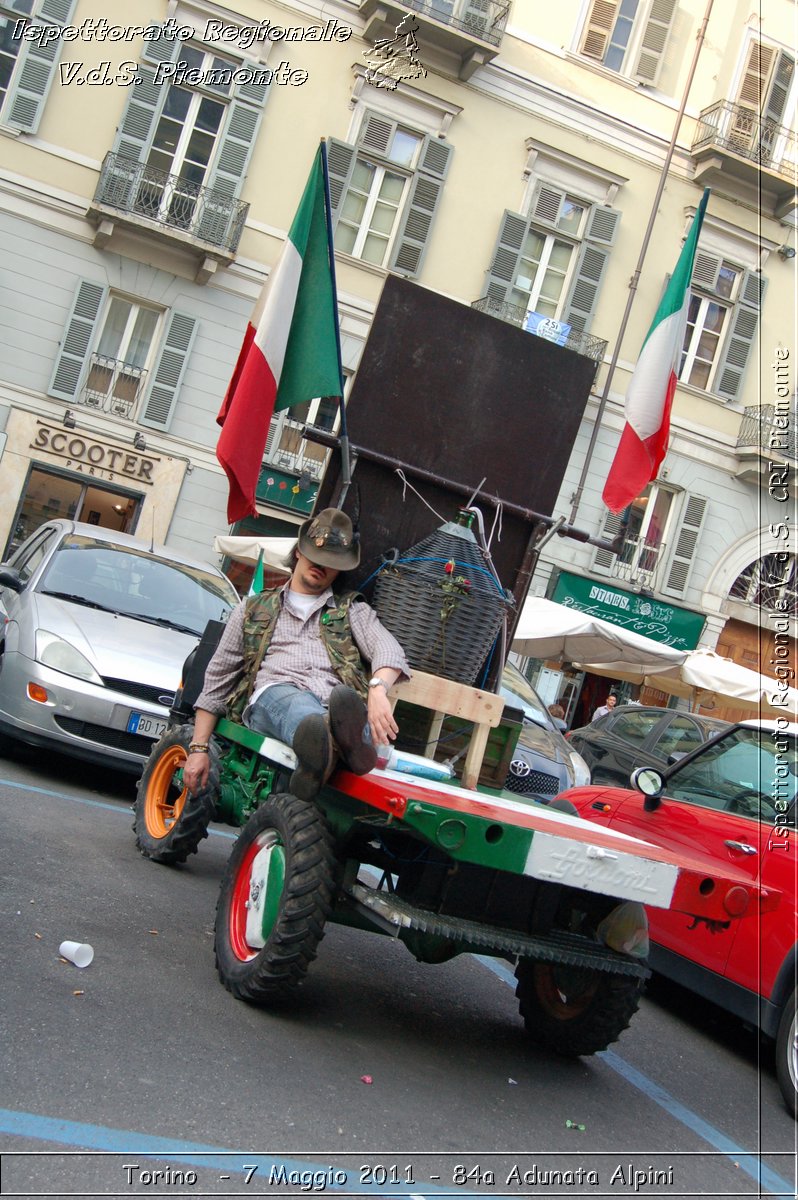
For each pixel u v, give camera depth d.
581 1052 4.87
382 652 4.63
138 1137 3.10
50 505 21.27
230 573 21.95
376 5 21.67
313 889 4.20
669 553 24.05
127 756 7.82
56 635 8.01
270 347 5.04
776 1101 5.36
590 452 20.36
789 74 24.27
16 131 20.55
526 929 4.51
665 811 6.89
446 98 22.58
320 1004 4.75
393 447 5.28
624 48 23.72
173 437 21.66
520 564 5.52
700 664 15.64
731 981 5.98
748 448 23.86
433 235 22.72
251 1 21.62
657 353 5.82
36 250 20.84
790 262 24.53
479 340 5.36
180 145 21.56
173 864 6.41
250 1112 3.44
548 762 9.26
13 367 20.86
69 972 4.23
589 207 23.47
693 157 23.83
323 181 5.12
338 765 4.20
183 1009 4.17
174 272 21.50
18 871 5.38
